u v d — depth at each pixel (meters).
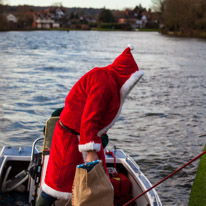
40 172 3.70
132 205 3.88
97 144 2.46
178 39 78.12
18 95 13.23
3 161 4.15
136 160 7.37
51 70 21.53
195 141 8.78
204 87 17.70
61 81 17.28
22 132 8.79
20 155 4.34
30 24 130.25
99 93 2.50
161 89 16.25
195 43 64.25
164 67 26.56
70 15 157.25
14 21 116.44
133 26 159.12
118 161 4.41
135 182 3.93
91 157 2.47
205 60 34.47
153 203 3.44
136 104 12.62
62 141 2.66
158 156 7.63
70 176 2.67
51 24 137.00
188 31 89.44
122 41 65.06
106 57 32.12
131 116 10.84
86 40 65.31
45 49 39.94
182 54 40.59
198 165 7.16
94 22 160.50
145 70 23.95
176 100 13.86
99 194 2.35
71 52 36.84
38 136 8.58
